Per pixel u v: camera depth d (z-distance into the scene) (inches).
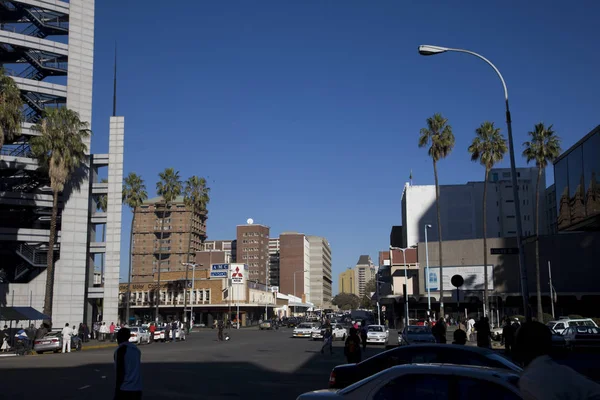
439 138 2137.1
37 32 2224.4
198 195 3329.2
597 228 1871.3
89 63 2193.7
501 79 824.9
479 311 2832.2
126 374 328.2
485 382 232.2
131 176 2913.4
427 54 821.2
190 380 729.6
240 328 3661.4
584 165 1739.7
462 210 3946.9
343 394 261.4
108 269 2240.4
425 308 3031.5
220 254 4763.8
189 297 3954.2
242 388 649.0
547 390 157.8
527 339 172.6
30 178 2124.8
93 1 2230.6
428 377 244.2
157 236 6077.8
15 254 2079.2
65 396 574.9
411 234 3966.5
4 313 1519.4
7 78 1553.9
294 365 973.8
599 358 1085.1
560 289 2620.6
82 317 2097.7
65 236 2097.7
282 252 7751.0
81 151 1841.8
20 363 1020.5
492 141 2155.5
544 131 2134.6
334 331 1984.5
